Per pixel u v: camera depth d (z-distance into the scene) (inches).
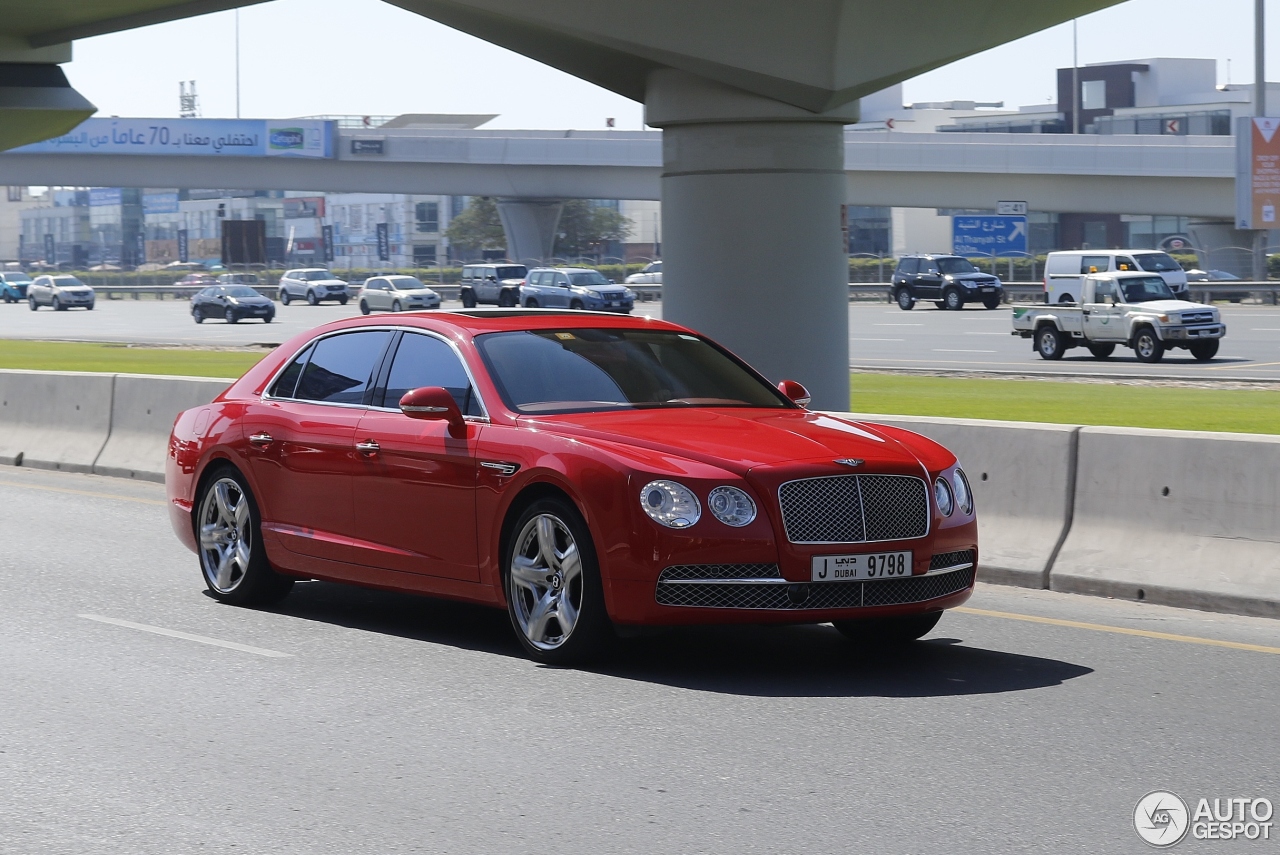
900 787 235.8
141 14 1249.4
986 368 1283.2
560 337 358.9
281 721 279.6
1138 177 3196.4
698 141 671.8
